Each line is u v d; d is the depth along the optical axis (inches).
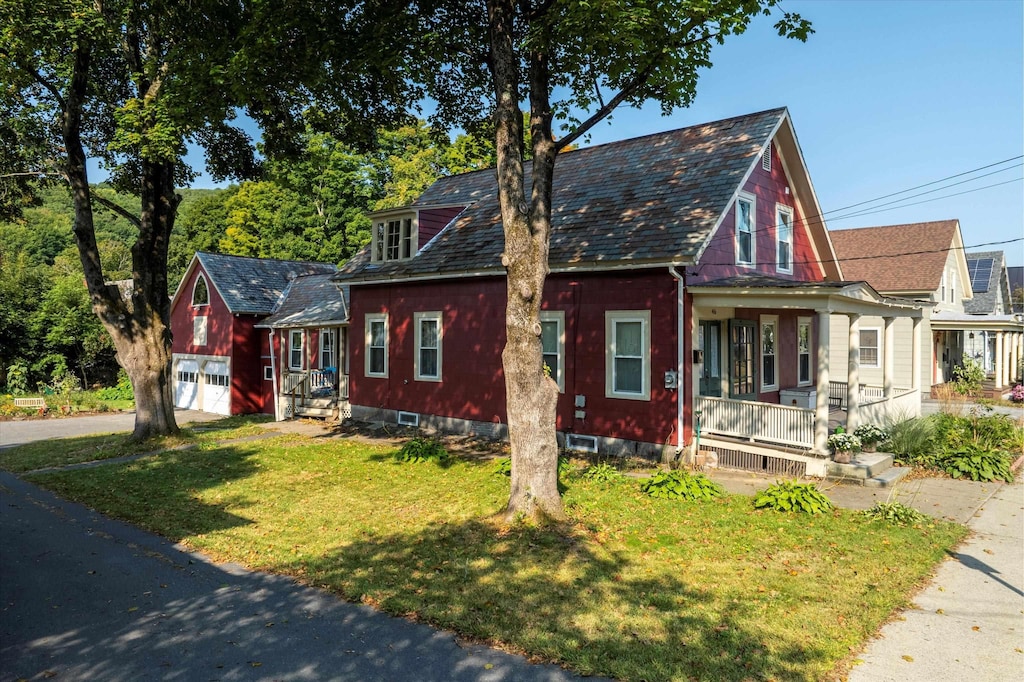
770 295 491.2
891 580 279.6
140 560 321.1
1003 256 1395.2
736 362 633.6
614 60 383.2
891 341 598.9
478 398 684.1
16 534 370.3
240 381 1106.1
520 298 366.9
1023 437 580.7
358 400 832.9
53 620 250.5
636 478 480.1
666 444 533.3
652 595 262.5
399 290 773.9
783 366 724.0
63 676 206.2
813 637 225.9
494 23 374.9
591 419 582.6
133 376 706.8
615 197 628.7
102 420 1034.1
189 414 1117.1
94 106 730.8
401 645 226.1
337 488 471.8
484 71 516.7
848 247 1165.1
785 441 496.4
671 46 345.4
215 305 1141.1
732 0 317.1
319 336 1045.8
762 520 368.5
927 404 933.2
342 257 1761.8
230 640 231.5
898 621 243.1
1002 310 1438.2
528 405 368.5
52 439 800.3
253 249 1989.4
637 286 548.7
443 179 914.7
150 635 236.2
